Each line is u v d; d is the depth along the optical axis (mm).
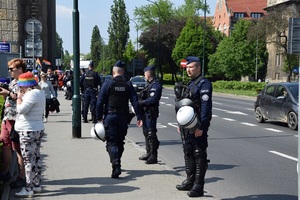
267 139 12398
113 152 7043
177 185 6363
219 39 87062
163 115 20172
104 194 6031
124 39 101312
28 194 5809
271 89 16391
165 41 74125
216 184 7176
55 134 12281
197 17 80312
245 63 68688
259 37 54781
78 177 7047
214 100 33719
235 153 10109
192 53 69625
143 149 10039
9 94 6203
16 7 28406
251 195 6496
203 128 5582
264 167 8539
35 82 5727
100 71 127125
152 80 8383
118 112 7125
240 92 44906
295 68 55156
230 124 16406
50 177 7023
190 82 5836
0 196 5688
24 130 5695
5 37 28203
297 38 12414
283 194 6559
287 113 14906
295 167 8539
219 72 71125
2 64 21500
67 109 21594
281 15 51875
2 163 6289
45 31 48125
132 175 7266
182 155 9844
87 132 12766
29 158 5797
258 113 17078
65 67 116875
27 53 14977
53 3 61344
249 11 109750
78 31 11500
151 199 5816
